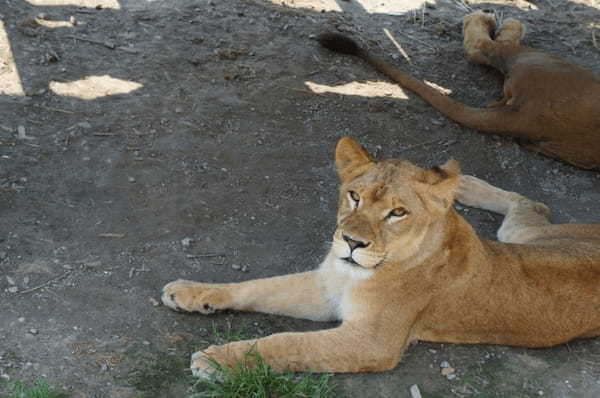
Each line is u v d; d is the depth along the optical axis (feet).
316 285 13.89
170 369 12.28
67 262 14.35
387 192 12.10
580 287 13.61
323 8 25.95
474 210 18.31
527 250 13.92
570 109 20.07
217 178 17.52
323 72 22.43
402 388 12.64
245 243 15.75
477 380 13.01
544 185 19.79
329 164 18.75
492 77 23.86
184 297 13.46
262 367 12.05
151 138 18.38
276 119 20.04
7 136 17.44
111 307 13.46
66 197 16.05
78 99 19.16
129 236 15.30
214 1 24.77
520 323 13.58
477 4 28.35
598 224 16.07
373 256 12.09
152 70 20.84
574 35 27.02
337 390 12.38
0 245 14.43
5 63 19.79
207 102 20.08
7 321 12.73
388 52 24.20
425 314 13.39
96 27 22.20
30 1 22.76
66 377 11.81
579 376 13.41
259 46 22.94
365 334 12.73
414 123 21.09
